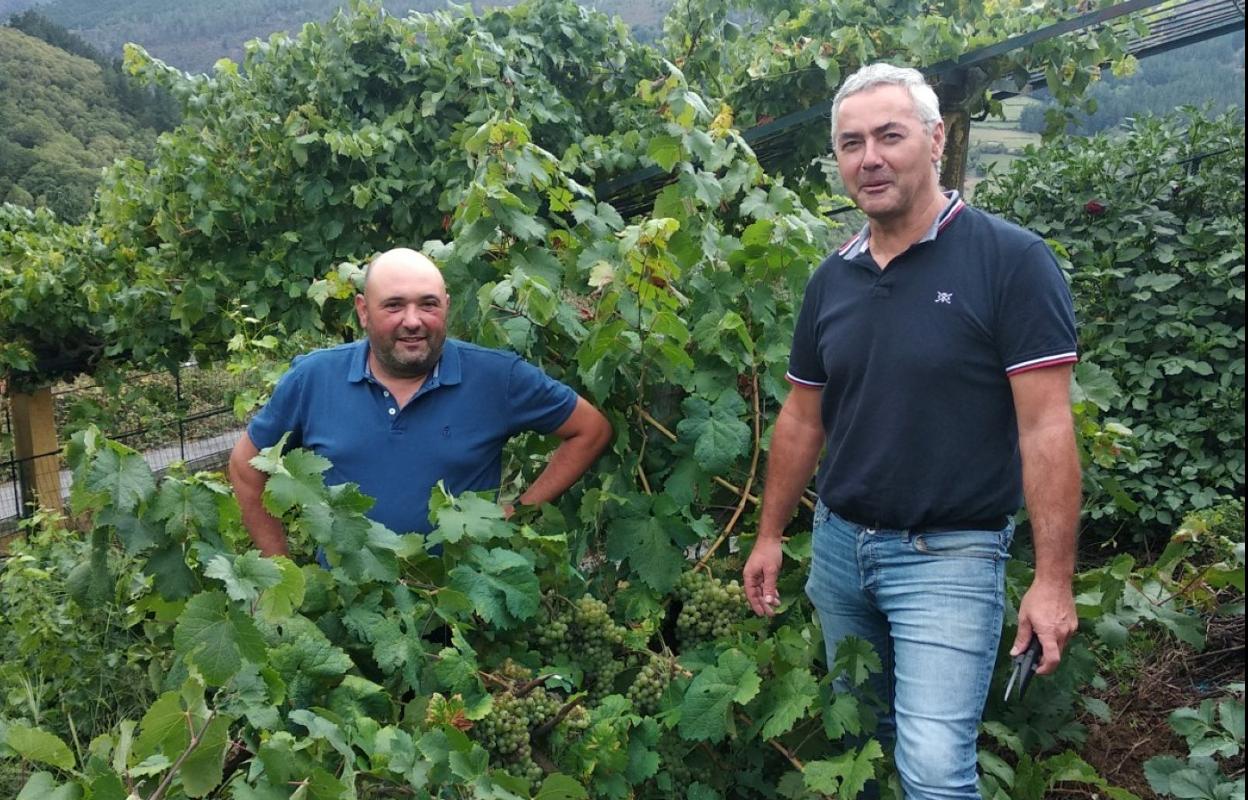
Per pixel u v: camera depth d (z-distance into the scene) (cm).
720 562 286
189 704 174
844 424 220
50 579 354
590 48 684
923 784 200
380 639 214
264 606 193
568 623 252
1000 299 200
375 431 262
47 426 951
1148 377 485
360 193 621
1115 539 468
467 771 191
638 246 266
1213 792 225
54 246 841
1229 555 285
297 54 669
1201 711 249
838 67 598
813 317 234
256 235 672
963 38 571
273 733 182
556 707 227
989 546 208
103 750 183
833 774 217
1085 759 301
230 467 273
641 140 561
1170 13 609
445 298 262
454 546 236
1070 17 592
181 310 670
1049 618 194
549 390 269
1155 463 457
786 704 233
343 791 172
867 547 218
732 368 289
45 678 321
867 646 225
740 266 303
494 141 299
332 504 214
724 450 274
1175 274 500
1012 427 208
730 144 331
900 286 209
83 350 877
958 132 612
